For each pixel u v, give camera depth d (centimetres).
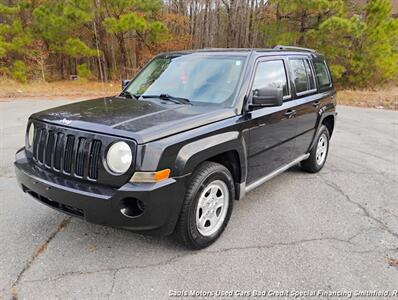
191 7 2608
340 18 1447
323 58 549
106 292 252
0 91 1536
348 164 577
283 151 422
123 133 257
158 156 255
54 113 312
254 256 302
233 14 2575
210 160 331
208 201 311
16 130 769
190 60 400
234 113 329
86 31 2019
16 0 2023
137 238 326
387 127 915
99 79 2222
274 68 400
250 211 391
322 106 501
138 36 2105
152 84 399
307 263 292
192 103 344
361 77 1706
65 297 246
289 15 1722
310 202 418
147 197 251
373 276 277
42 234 329
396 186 475
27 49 1905
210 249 312
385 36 1592
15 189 431
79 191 260
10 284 258
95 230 339
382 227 358
